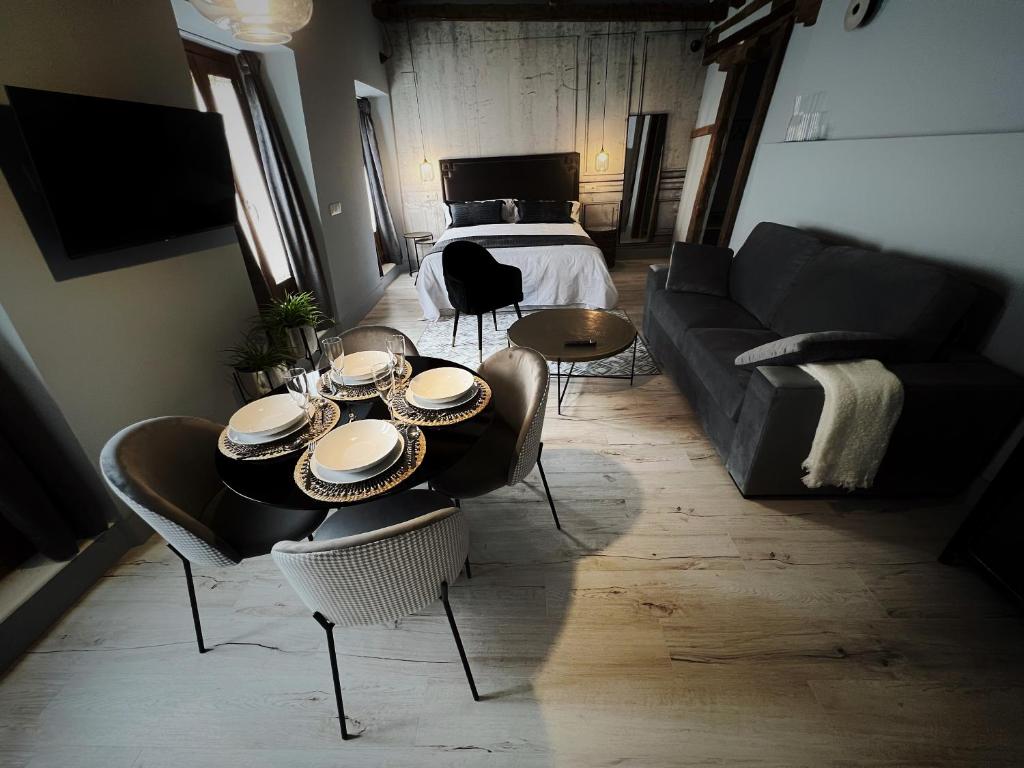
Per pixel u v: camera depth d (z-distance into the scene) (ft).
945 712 3.87
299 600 5.05
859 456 5.29
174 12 7.04
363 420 4.43
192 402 6.96
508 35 16.16
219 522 4.40
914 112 7.41
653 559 5.39
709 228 17.02
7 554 4.80
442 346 11.84
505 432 5.46
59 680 4.30
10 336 4.54
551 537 5.74
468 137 17.83
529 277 13.44
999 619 4.61
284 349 7.96
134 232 5.70
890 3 7.81
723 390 6.58
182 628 4.76
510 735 3.83
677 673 4.23
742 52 13.23
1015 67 5.83
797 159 9.91
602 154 18.01
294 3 4.92
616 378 9.70
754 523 5.85
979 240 6.00
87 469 5.19
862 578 5.07
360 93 15.85
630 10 15.24
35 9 4.70
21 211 4.56
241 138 10.36
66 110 4.71
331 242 12.44
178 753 3.77
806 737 3.74
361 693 4.16
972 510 4.77
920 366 5.44
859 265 6.88
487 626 4.71
